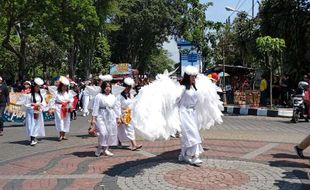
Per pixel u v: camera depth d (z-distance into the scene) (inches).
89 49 1758.1
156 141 510.0
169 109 359.3
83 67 1856.5
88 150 457.1
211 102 409.4
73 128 668.7
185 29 1275.8
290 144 482.9
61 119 535.8
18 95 784.3
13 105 779.4
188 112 366.9
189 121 366.0
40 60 2135.8
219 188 301.6
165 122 355.9
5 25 1164.5
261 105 1106.7
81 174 345.4
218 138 529.0
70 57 1732.3
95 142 515.5
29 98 506.9
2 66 2076.8
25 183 319.9
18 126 732.0
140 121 348.5
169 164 376.8
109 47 2564.0
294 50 1149.7
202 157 406.0
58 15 1192.2
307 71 1151.0
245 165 372.5
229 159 397.1
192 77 365.1
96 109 414.9
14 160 406.9
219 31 1301.7
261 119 810.8
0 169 368.5
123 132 454.6
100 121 416.2
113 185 311.1
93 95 430.9
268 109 906.1
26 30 1216.2
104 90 419.5
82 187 306.7
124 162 389.1
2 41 1258.0
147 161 391.9
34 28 1205.1
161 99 352.8
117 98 429.1
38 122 507.2
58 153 441.7
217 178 328.5
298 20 1144.8
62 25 1219.9
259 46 993.5
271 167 365.1
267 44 983.0
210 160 392.2
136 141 510.0
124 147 468.1
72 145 495.2
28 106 504.7
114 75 1600.6
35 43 2022.6
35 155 432.5
